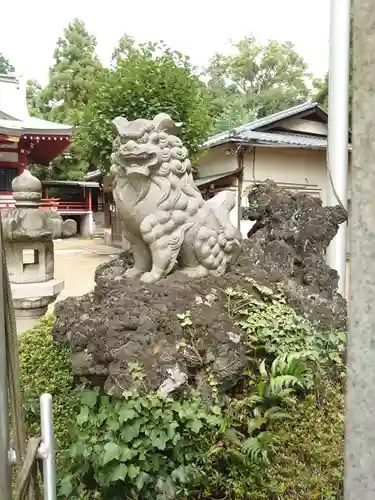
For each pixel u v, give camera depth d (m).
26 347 3.57
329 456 2.48
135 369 2.54
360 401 1.04
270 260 4.03
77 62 26.25
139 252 3.71
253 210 4.52
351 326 1.06
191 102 7.93
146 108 7.60
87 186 24.47
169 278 3.44
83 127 8.92
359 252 1.04
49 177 25.69
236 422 2.64
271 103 26.47
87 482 2.50
